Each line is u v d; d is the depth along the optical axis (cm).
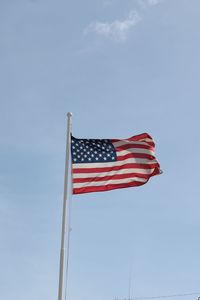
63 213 2325
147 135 2562
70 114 2470
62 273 2219
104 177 2472
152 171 2520
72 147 2488
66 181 2377
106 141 2530
